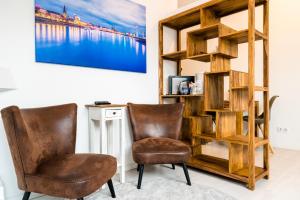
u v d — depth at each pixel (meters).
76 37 2.16
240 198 1.84
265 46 2.29
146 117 2.50
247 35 2.19
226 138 2.27
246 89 2.35
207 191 1.95
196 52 2.66
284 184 2.14
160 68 2.97
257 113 3.80
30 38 1.90
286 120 3.79
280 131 3.84
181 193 1.91
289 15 3.74
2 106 1.77
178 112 2.53
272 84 3.93
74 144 1.84
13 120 1.31
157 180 2.23
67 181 1.27
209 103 2.37
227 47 2.37
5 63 1.78
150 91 2.89
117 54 2.49
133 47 2.65
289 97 3.75
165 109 2.59
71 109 1.86
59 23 2.05
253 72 2.01
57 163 1.49
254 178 2.02
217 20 2.67
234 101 2.17
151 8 2.88
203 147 3.72
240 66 4.29
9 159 1.82
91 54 2.27
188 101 2.91
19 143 1.33
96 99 2.35
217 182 2.19
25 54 1.88
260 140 2.20
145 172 2.50
